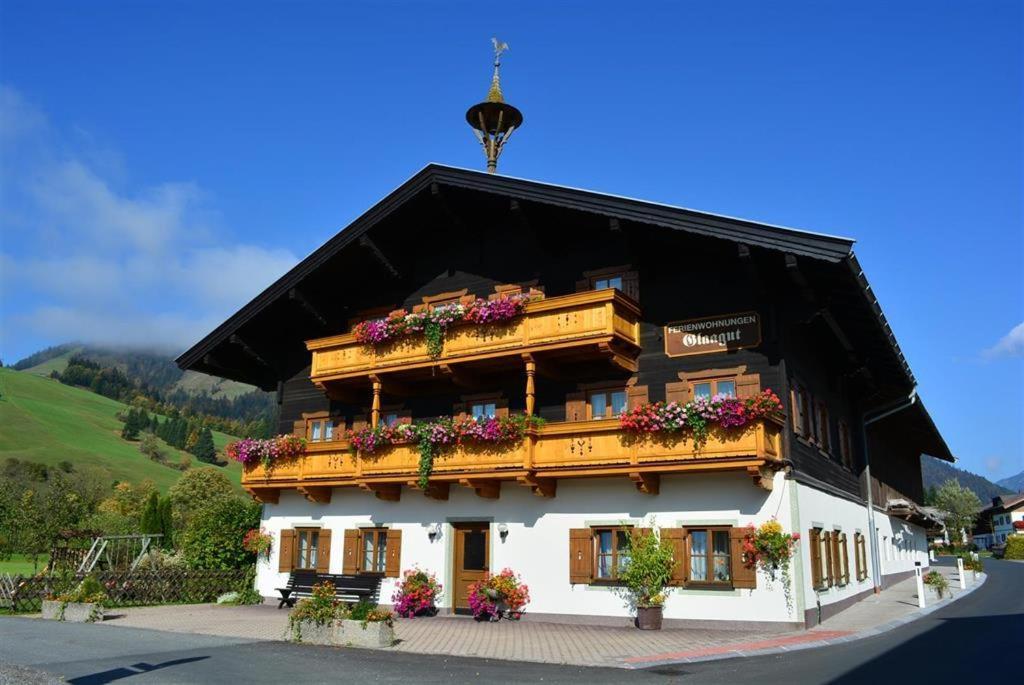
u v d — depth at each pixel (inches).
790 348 721.6
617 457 688.4
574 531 722.2
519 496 761.6
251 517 995.9
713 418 647.8
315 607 591.5
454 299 882.8
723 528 666.2
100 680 427.5
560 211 795.4
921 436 1396.4
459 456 764.6
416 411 886.4
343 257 909.2
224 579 947.3
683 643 573.6
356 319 950.4
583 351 740.7
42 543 1606.8
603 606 699.4
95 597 759.1
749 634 615.8
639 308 764.0
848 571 829.8
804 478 682.8
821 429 806.5
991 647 516.4
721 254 736.3
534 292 817.5
